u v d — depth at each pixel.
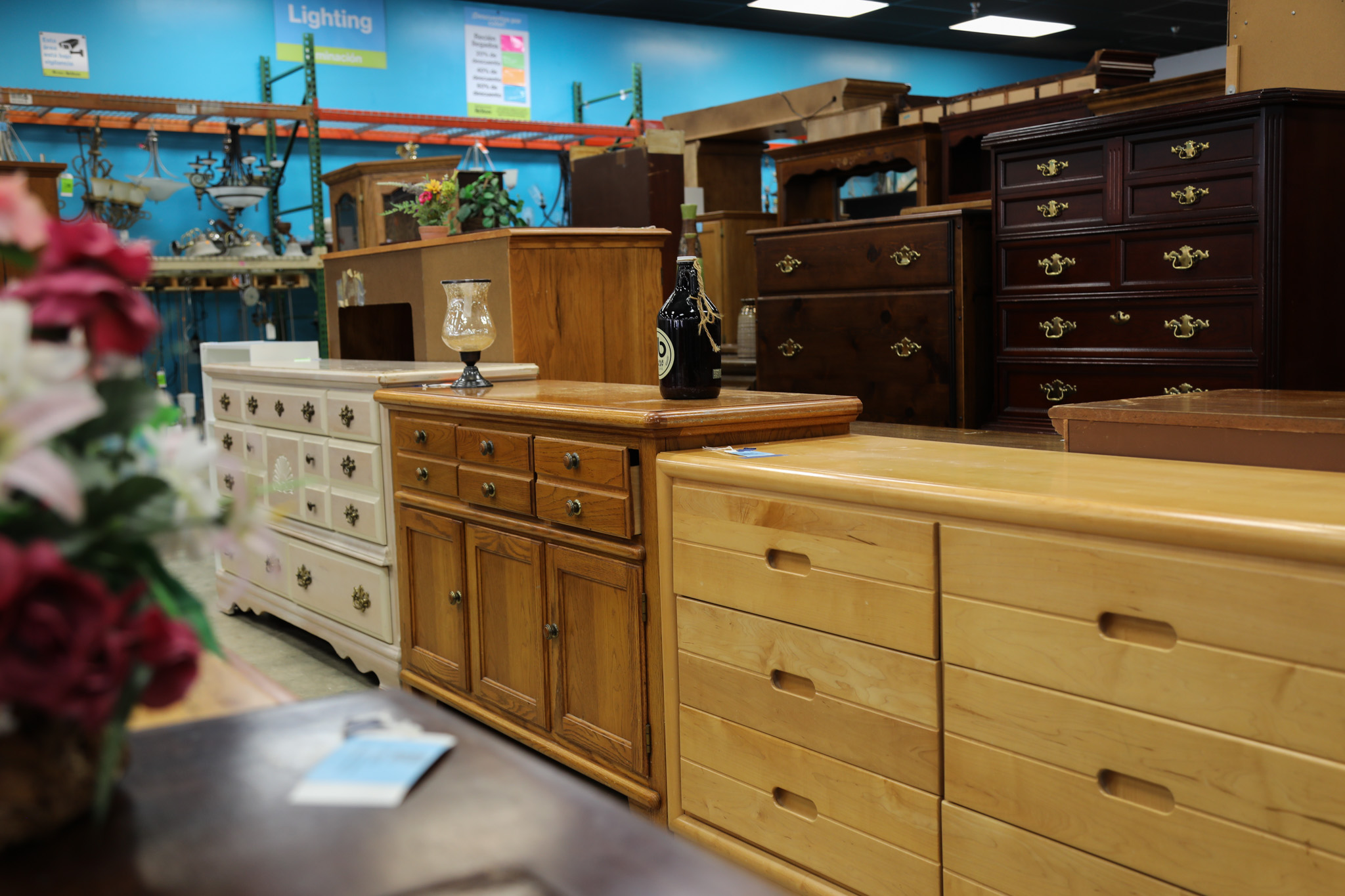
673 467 2.11
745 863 2.04
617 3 9.25
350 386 3.21
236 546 0.84
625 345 3.99
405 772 0.94
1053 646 1.52
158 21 7.72
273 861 0.81
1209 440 1.90
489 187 4.14
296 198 8.32
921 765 1.72
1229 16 3.71
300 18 8.22
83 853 0.82
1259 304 3.39
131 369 0.86
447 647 2.93
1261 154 3.34
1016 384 4.17
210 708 1.14
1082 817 1.50
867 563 1.76
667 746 2.21
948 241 4.29
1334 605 1.24
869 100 6.20
